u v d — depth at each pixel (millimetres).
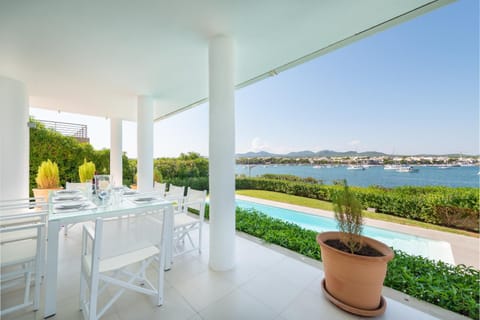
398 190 4855
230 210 2041
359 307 1428
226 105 1998
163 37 1973
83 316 1376
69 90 3439
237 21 1754
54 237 1410
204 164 9469
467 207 3734
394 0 1518
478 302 1455
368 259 1363
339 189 1743
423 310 1444
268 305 1518
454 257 3008
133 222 2307
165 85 3262
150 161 3846
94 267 1163
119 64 2525
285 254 2377
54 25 1749
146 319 1356
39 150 5309
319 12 1646
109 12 1594
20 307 1345
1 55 2262
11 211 2824
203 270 2016
